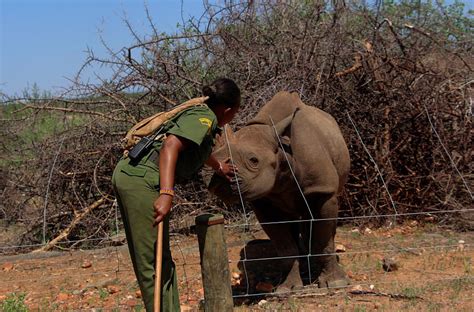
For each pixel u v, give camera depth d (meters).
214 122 4.65
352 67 9.99
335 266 6.75
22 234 9.89
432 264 7.47
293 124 6.61
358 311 5.85
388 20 10.05
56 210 10.05
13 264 8.62
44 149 10.08
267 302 6.34
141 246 4.54
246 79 10.30
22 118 10.63
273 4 10.92
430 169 9.95
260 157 6.00
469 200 9.93
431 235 9.02
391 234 9.21
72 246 9.38
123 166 4.58
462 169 9.94
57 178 9.95
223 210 9.79
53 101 10.27
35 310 6.47
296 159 6.52
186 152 4.61
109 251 8.98
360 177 9.88
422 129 9.92
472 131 9.91
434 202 9.95
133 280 7.42
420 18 11.23
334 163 6.87
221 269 4.54
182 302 6.41
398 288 6.53
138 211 4.51
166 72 10.11
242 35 10.69
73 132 10.02
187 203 9.66
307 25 10.36
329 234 6.69
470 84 10.13
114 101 10.23
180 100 10.30
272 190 6.49
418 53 10.11
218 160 5.90
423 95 9.86
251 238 9.14
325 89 9.93
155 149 4.56
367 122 9.91
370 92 10.01
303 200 6.76
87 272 7.98
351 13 10.69
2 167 10.70
